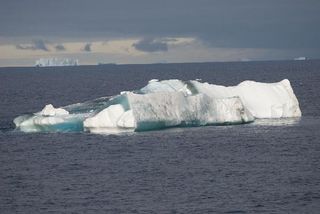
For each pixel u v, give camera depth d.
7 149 159.25
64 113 187.12
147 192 115.12
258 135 174.12
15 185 121.50
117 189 117.31
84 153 151.88
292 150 153.75
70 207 106.56
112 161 142.38
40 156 149.88
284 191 114.94
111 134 176.38
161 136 172.12
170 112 180.62
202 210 104.56
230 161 141.12
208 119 187.75
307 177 125.25
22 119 190.00
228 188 117.31
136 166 136.62
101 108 184.62
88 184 121.31
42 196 113.38
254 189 116.50
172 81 196.25
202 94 188.75
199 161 141.25
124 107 179.12
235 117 191.00
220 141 165.12
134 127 175.25
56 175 129.50
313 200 109.69
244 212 103.56
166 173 129.62
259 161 140.88
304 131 181.00
